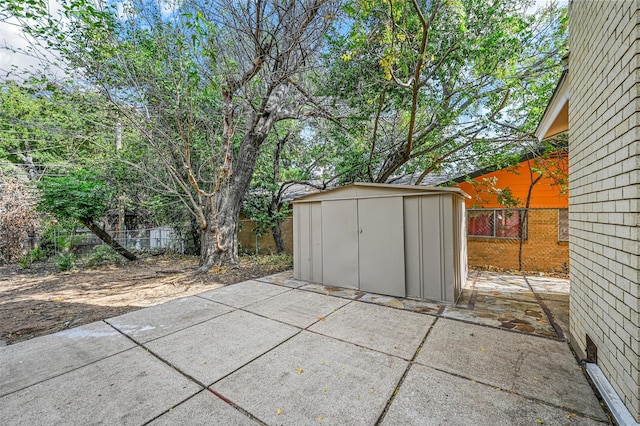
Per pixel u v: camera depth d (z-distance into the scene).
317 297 4.64
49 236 9.33
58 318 3.99
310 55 6.09
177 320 3.73
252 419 1.87
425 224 4.42
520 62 5.52
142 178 8.90
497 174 7.66
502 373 2.36
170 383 2.29
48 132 7.43
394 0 4.24
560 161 6.61
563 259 6.43
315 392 2.14
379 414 1.89
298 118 7.98
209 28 4.64
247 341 3.04
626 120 1.84
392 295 4.67
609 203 2.09
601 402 1.97
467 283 5.47
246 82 6.19
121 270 7.89
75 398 2.11
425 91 6.55
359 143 7.06
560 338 3.00
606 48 2.13
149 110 6.51
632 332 1.76
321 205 5.54
